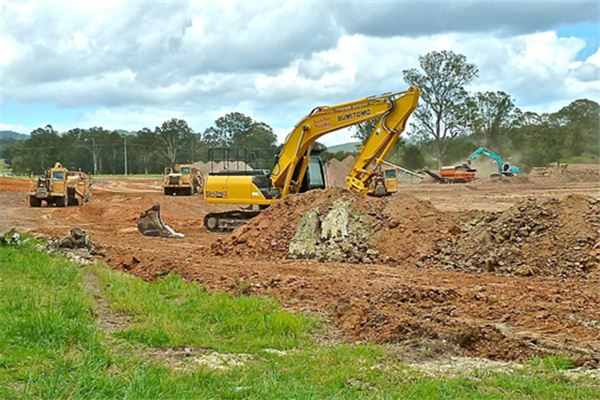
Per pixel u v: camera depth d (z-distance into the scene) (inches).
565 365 330.0
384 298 472.7
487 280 554.3
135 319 411.5
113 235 997.8
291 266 639.8
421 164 3420.3
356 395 274.5
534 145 3710.6
